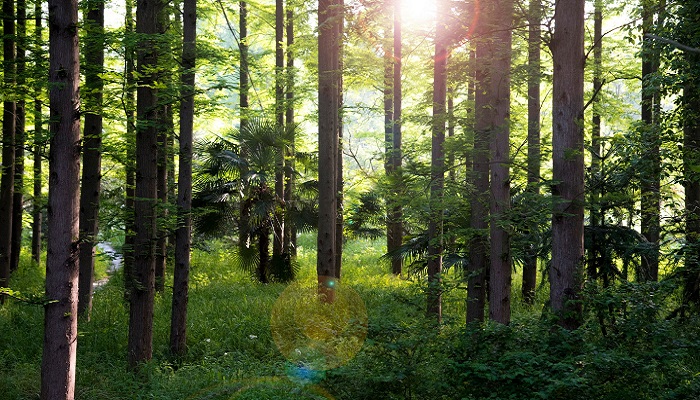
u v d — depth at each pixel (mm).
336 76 14586
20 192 18266
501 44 10156
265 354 11953
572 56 8648
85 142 12211
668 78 10047
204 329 13219
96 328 13086
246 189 19016
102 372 10539
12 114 14875
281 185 19844
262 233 19391
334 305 13867
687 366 7926
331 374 7648
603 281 10188
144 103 10453
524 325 8898
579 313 8547
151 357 10945
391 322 8211
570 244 8719
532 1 9258
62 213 7453
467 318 11672
